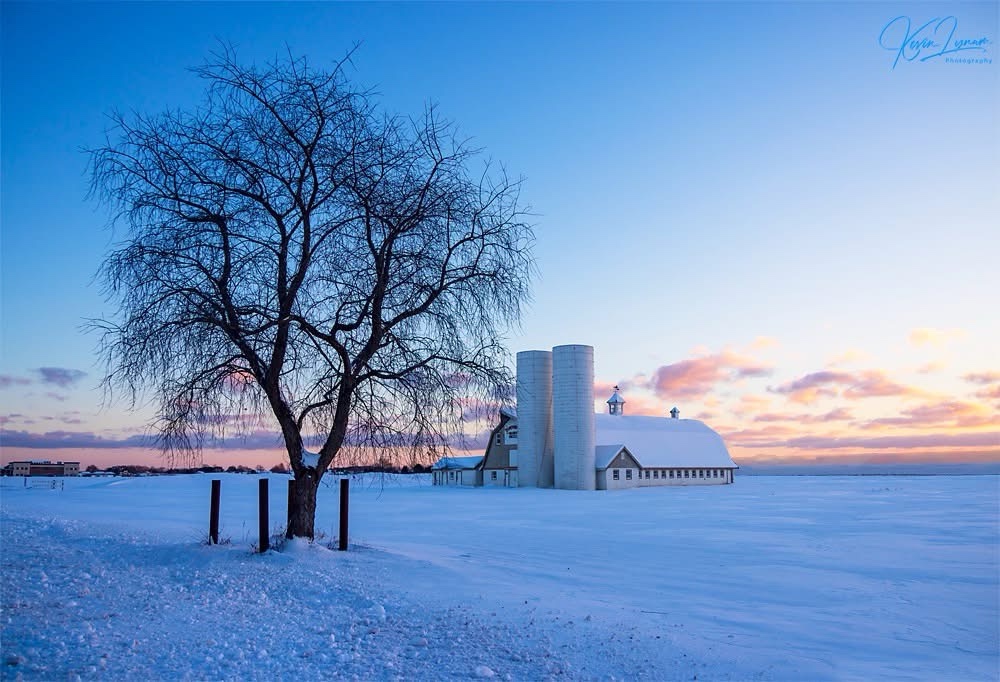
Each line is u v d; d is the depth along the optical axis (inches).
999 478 5255.9
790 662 346.9
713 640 386.0
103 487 2827.3
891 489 2773.1
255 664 325.1
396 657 337.1
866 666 345.1
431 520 1259.8
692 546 845.8
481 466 3184.1
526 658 337.1
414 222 654.5
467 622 402.3
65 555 647.1
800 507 1606.8
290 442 657.6
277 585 506.6
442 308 668.1
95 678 300.5
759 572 642.2
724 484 3393.2
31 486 2765.7
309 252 656.4
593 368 2770.7
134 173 619.5
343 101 654.5
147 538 776.9
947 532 1013.2
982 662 354.0
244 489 2674.7
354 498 2091.5
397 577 545.0
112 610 429.4
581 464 2696.9
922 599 518.3
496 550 792.3
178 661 327.0
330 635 375.2
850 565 685.9
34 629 380.8
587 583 570.9
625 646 363.3
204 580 517.3
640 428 3331.7
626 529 1077.8
